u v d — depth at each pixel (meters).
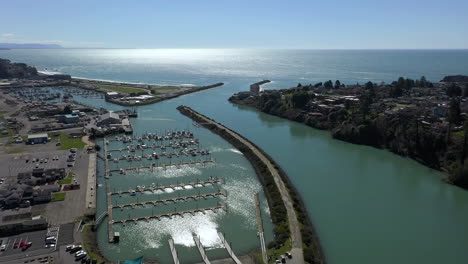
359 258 82.69
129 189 114.94
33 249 79.75
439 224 99.06
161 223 95.31
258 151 153.50
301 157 153.88
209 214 100.56
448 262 82.12
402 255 84.44
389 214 104.25
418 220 101.00
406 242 89.88
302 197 113.38
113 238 86.75
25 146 157.75
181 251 83.12
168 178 125.81
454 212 106.31
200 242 86.00
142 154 152.12
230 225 95.12
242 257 80.25
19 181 112.88
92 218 94.69
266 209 104.50
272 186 116.12
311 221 98.44
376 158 155.12
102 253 81.62
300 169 138.75
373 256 83.69
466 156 136.50
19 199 99.69
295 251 81.25
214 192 114.88
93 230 89.50
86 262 75.88
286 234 87.88
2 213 92.88
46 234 85.75
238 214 101.00
